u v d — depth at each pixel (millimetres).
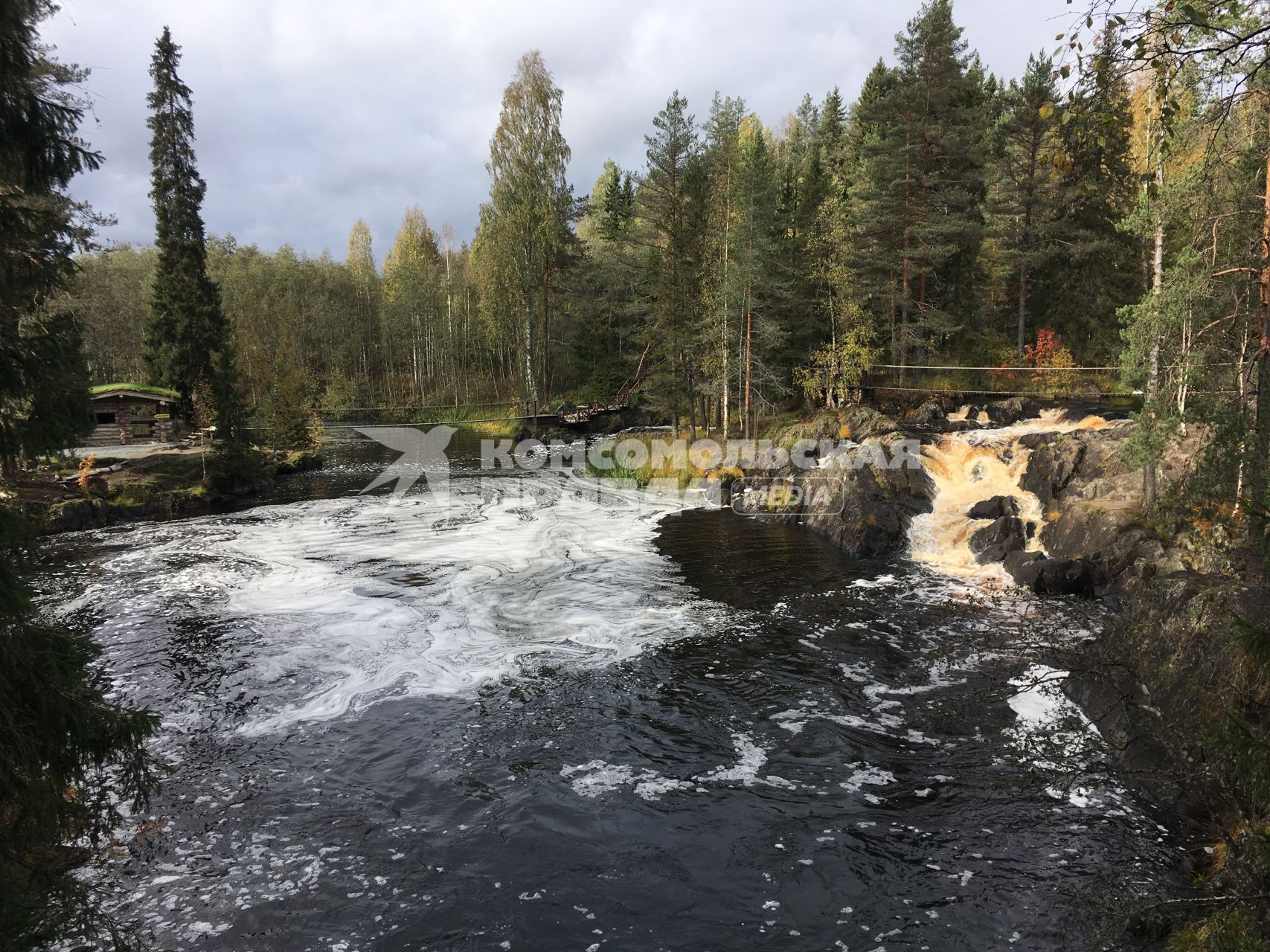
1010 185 36875
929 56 32531
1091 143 4523
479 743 10508
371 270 86062
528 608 16125
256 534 23766
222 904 7363
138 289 67625
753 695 11898
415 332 68688
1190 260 10969
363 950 6789
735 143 32469
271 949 6789
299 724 11055
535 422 48188
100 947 6754
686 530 23875
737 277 31609
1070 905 6848
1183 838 8102
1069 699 11227
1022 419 29312
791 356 36312
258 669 12977
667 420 45156
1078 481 19281
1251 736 4848
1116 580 15523
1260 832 4809
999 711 11078
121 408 38625
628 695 11930
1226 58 4715
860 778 9523
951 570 18500
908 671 12641
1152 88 5207
